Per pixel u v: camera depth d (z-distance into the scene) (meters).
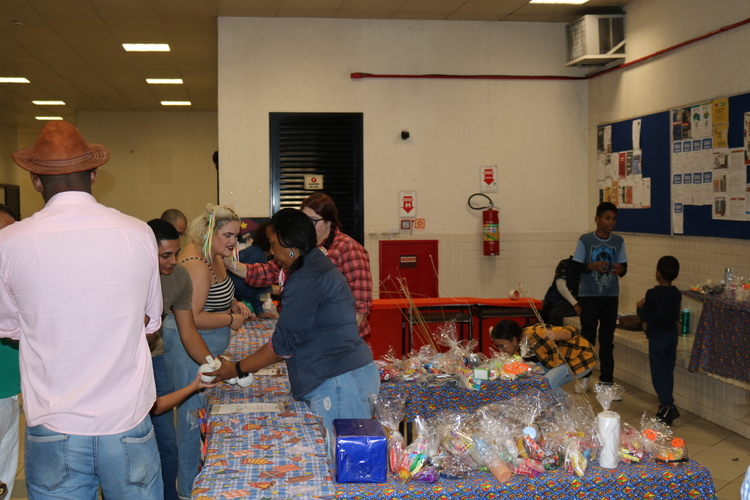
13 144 16.19
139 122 13.56
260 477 1.89
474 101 7.56
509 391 3.32
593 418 2.68
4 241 1.77
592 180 7.71
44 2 6.60
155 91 11.44
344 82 7.36
